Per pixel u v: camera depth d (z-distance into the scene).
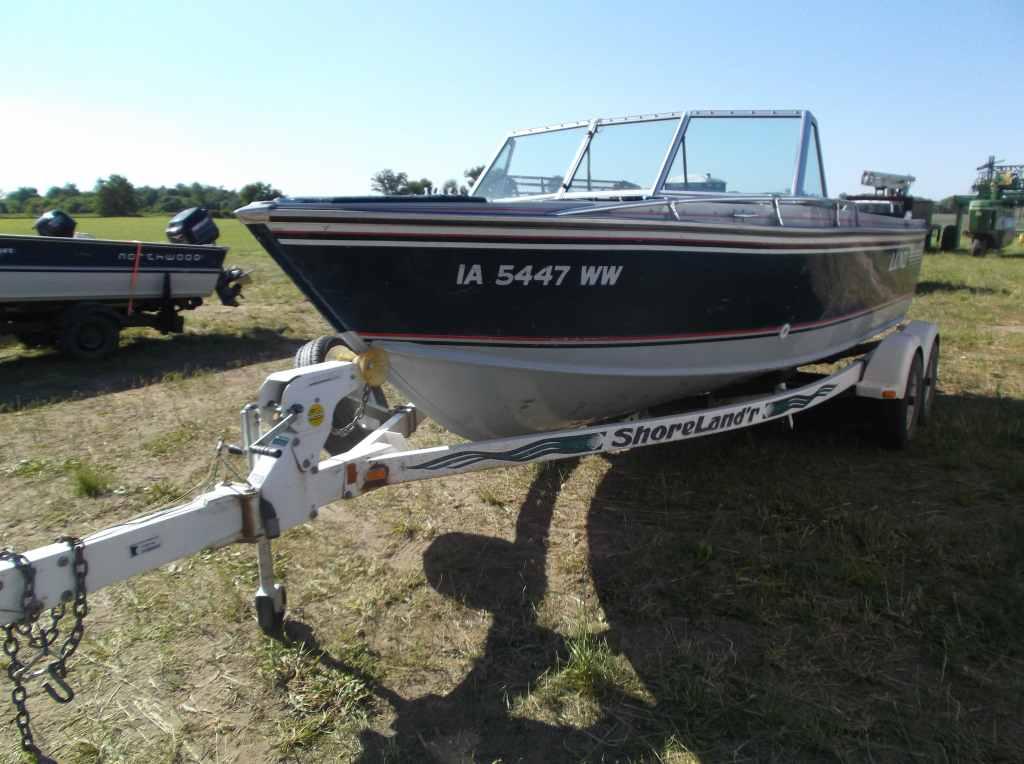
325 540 3.81
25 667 2.10
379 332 3.07
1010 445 5.05
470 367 3.26
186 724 2.49
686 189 4.45
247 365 8.22
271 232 2.76
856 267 4.99
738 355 4.14
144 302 8.93
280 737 2.42
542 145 5.03
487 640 2.94
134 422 5.96
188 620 3.09
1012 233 24.66
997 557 3.46
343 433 3.37
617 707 2.52
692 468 4.71
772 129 4.81
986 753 2.25
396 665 2.79
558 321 3.28
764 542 3.70
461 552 3.67
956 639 2.81
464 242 2.91
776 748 2.30
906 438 4.95
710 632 2.94
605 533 3.86
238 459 4.95
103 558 2.12
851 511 4.00
